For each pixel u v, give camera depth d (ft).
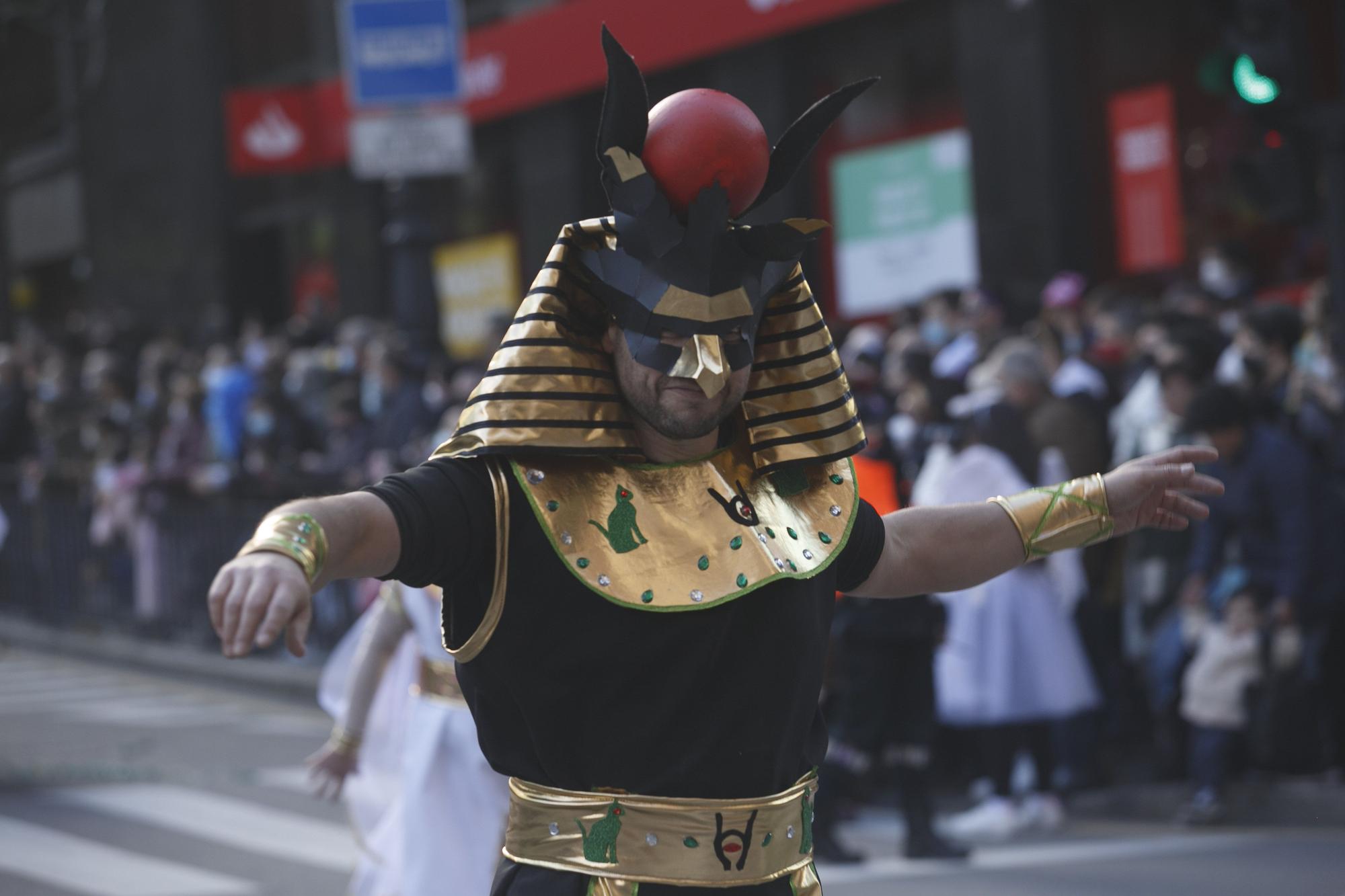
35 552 102.42
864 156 100.32
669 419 16.06
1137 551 56.24
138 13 163.73
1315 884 41.57
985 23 91.61
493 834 30.55
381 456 76.28
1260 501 49.26
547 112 119.96
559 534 15.81
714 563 16.20
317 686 78.59
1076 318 65.72
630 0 108.68
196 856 47.50
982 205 92.99
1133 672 60.18
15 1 144.97
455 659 16.57
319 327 110.01
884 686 47.24
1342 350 54.13
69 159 184.44
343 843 49.01
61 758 64.95
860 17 99.35
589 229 16.33
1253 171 54.29
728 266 15.90
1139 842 48.42
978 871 45.42
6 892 43.32
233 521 83.15
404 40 73.56
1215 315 66.18
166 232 163.73
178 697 81.51
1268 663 49.06
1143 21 85.87
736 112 16.01
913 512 18.49
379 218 138.82
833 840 47.34
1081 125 89.30
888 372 66.85
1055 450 55.31
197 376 95.81
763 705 16.40
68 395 105.29
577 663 15.93
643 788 16.26
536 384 15.96
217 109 157.79
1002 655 51.19
